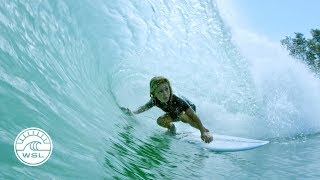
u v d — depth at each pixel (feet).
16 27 10.03
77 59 14.14
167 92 15.08
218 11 27.43
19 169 5.94
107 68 18.07
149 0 23.12
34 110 7.91
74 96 11.07
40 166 6.41
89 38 16.92
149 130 15.24
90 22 17.38
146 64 21.52
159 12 23.72
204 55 25.40
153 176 9.57
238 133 20.42
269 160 14.51
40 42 11.09
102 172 7.86
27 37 10.34
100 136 10.12
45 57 10.78
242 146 16.35
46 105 8.68
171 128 15.98
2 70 8.02
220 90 24.31
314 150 17.07
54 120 8.46
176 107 15.52
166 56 23.40
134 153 10.78
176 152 13.29
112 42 19.40
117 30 19.93
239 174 12.14
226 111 22.95
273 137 20.35
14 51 9.10
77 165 7.38
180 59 24.16
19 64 8.91
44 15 12.44
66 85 10.96
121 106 16.49
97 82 15.42
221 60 26.11
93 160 8.07
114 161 8.96
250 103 24.30
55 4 13.75
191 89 23.41
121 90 18.40
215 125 21.03
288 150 16.81
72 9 15.44
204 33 26.17
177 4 25.41
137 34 21.52
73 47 14.26
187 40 25.23
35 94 8.59
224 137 17.38
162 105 15.66
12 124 6.87
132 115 15.88
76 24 15.49
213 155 14.37
